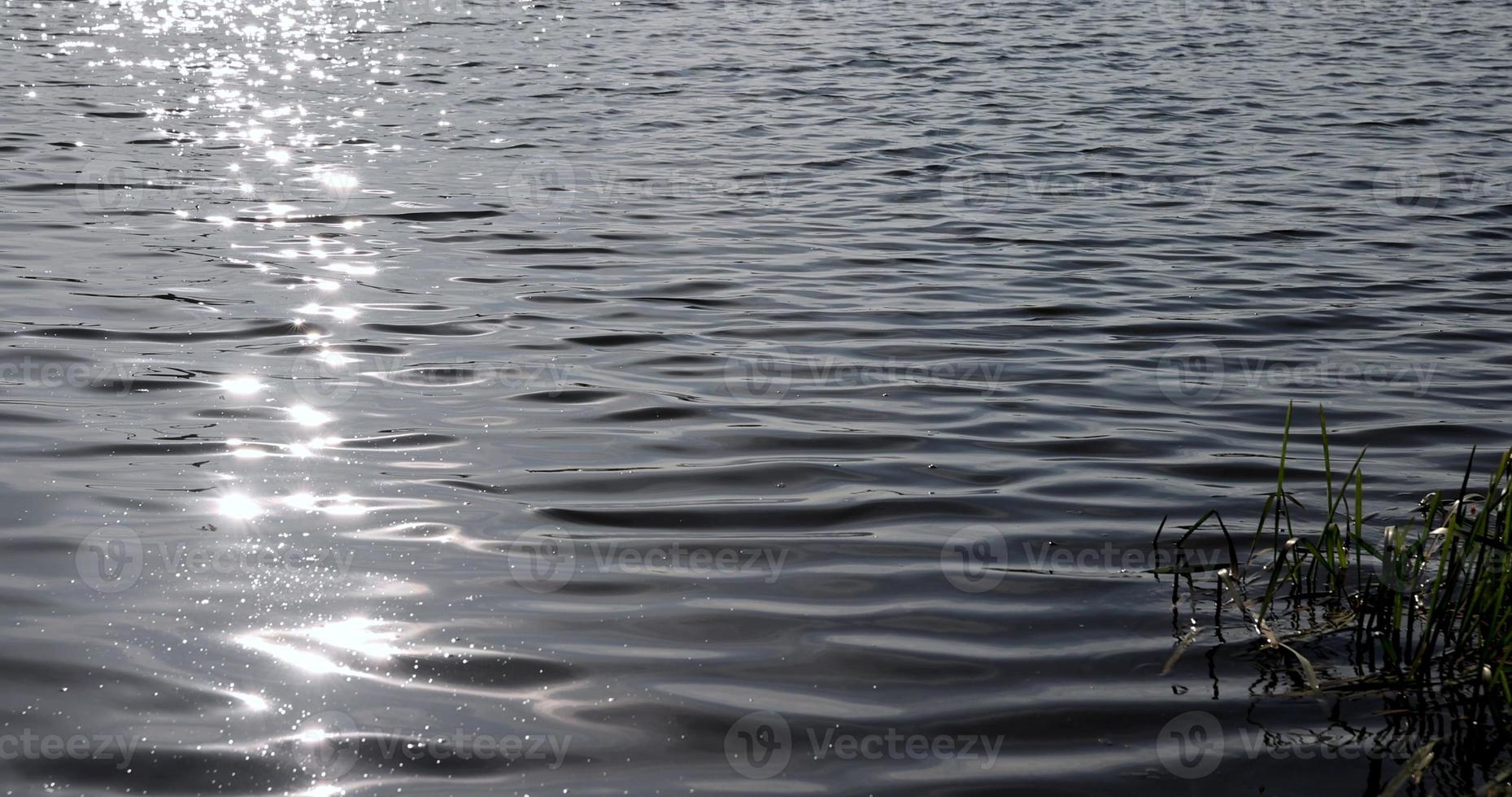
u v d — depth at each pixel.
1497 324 7.59
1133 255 9.06
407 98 14.92
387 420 5.64
